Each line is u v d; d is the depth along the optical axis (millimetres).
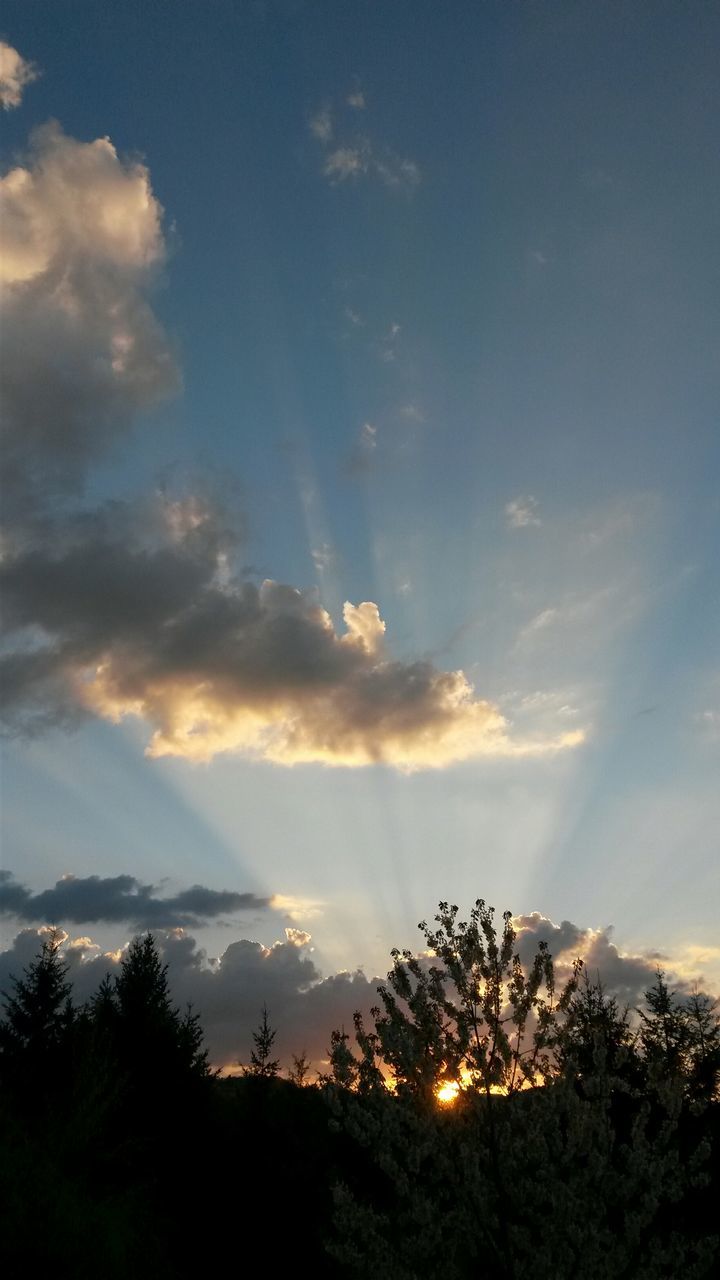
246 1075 25516
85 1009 36594
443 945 9820
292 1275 19188
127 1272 15469
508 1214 9172
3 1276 13211
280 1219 19719
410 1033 9508
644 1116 9875
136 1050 33000
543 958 10102
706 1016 18719
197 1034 35906
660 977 20047
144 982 37344
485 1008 9609
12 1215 14680
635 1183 9211
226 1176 21250
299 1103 24469
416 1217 8758
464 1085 9477
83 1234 15367
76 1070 25109
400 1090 9578
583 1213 9094
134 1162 22984
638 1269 9219
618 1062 10391
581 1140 9250
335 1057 9508
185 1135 25500
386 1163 8984
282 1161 21406
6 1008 35594
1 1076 31203
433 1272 9016
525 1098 9781
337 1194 9273
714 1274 10766
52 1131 20234
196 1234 19562
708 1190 12953
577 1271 8836
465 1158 8922
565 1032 9898
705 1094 16531
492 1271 9102
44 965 36812
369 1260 9000
